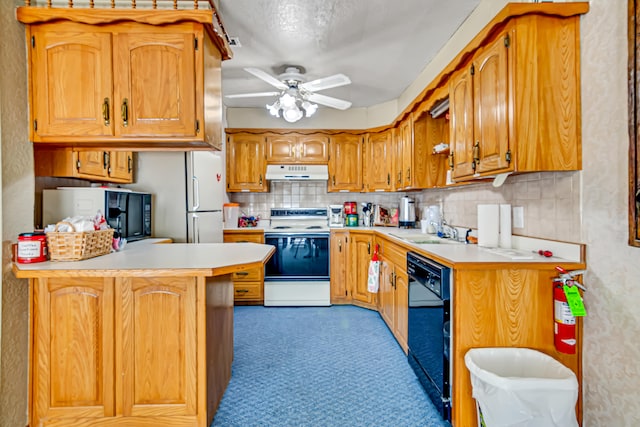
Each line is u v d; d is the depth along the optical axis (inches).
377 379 85.8
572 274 61.2
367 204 165.2
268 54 110.3
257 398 77.5
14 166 62.1
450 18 90.2
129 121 64.1
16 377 61.1
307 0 82.0
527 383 50.8
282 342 109.1
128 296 62.7
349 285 151.1
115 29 64.0
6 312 59.5
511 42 62.4
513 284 63.4
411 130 121.4
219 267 59.6
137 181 112.1
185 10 62.9
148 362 63.5
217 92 74.1
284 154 162.9
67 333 62.5
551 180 68.8
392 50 107.7
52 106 64.1
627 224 53.4
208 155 123.7
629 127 51.2
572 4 60.6
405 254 96.3
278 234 149.6
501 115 65.1
